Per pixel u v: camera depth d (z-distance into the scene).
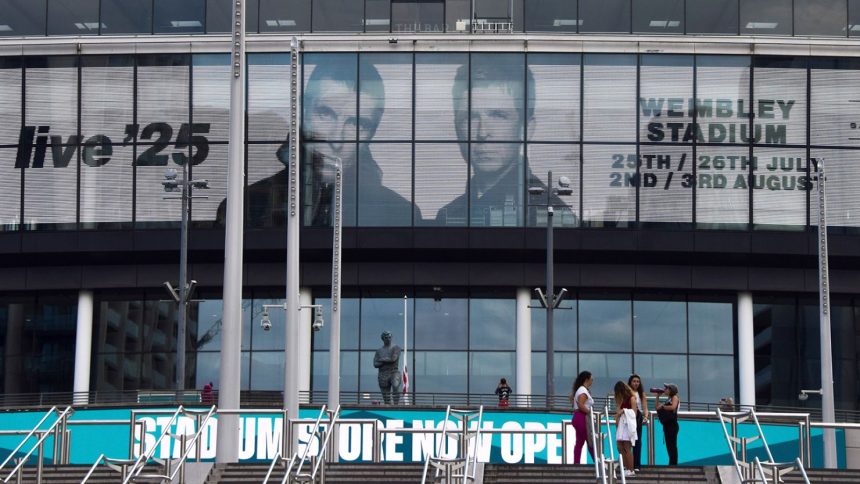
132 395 72.00
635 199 70.56
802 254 70.56
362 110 71.06
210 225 70.94
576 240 70.25
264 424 57.31
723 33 71.06
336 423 35.16
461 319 72.19
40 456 30.27
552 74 70.94
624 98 70.81
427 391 71.62
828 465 53.34
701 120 70.81
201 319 72.81
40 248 71.19
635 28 71.12
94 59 71.50
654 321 72.38
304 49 71.12
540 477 30.75
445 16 71.19
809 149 70.94
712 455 58.50
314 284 71.81
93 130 71.50
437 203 70.56
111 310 73.19
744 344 72.00
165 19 71.69
